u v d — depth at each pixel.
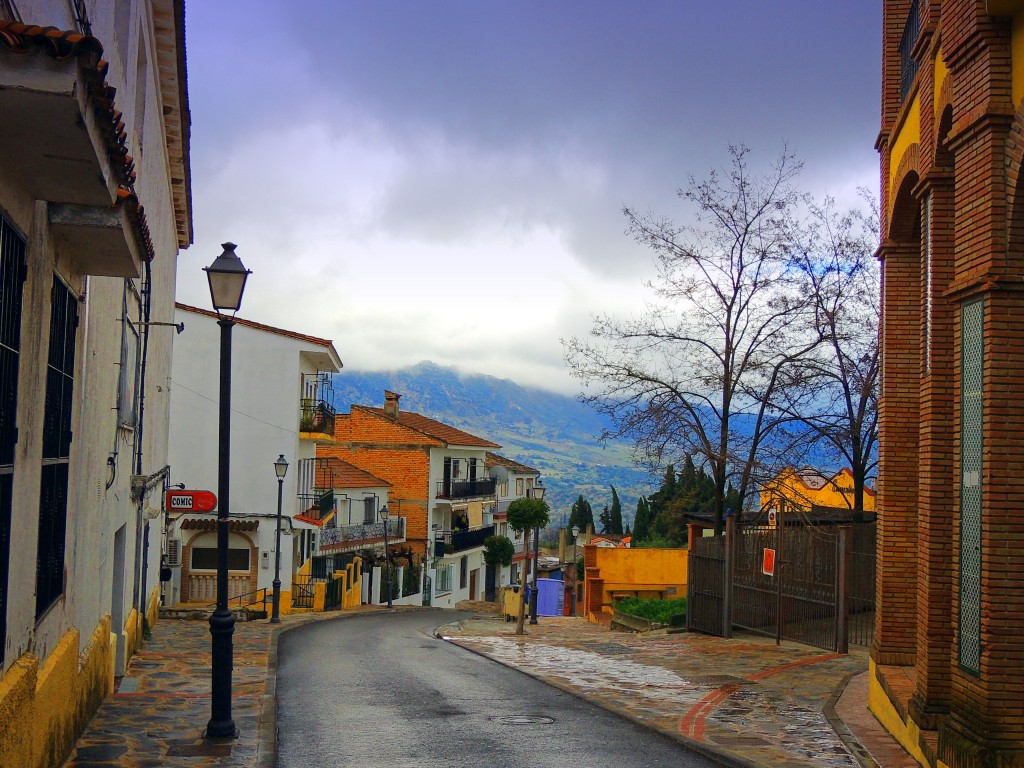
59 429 7.89
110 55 9.66
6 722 5.77
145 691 12.89
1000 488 7.48
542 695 13.88
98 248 7.67
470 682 15.26
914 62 11.38
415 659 18.83
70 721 8.91
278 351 34.84
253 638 20.73
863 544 20.38
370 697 13.36
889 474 11.71
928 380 9.57
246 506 34.12
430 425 60.31
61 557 8.31
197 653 17.27
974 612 7.68
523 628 29.48
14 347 5.99
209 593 33.44
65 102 4.81
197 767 8.85
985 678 7.42
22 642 6.61
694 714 12.01
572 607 58.09
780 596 19.83
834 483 27.67
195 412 34.44
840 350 26.14
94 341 9.88
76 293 8.32
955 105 8.41
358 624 30.00
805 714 12.02
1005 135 7.66
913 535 11.60
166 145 18.30
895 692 10.23
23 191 6.07
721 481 26.00
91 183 6.07
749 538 21.00
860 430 25.81
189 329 34.62
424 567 51.91
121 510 13.48
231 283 10.90
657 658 18.36
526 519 53.75
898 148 11.56
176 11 14.01
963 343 8.09
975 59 7.97
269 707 11.94
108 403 11.45
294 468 34.50
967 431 7.95
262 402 34.62
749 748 9.88
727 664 17.08
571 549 75.88
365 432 53.84
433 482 54.22
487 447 63.19
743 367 25.97
